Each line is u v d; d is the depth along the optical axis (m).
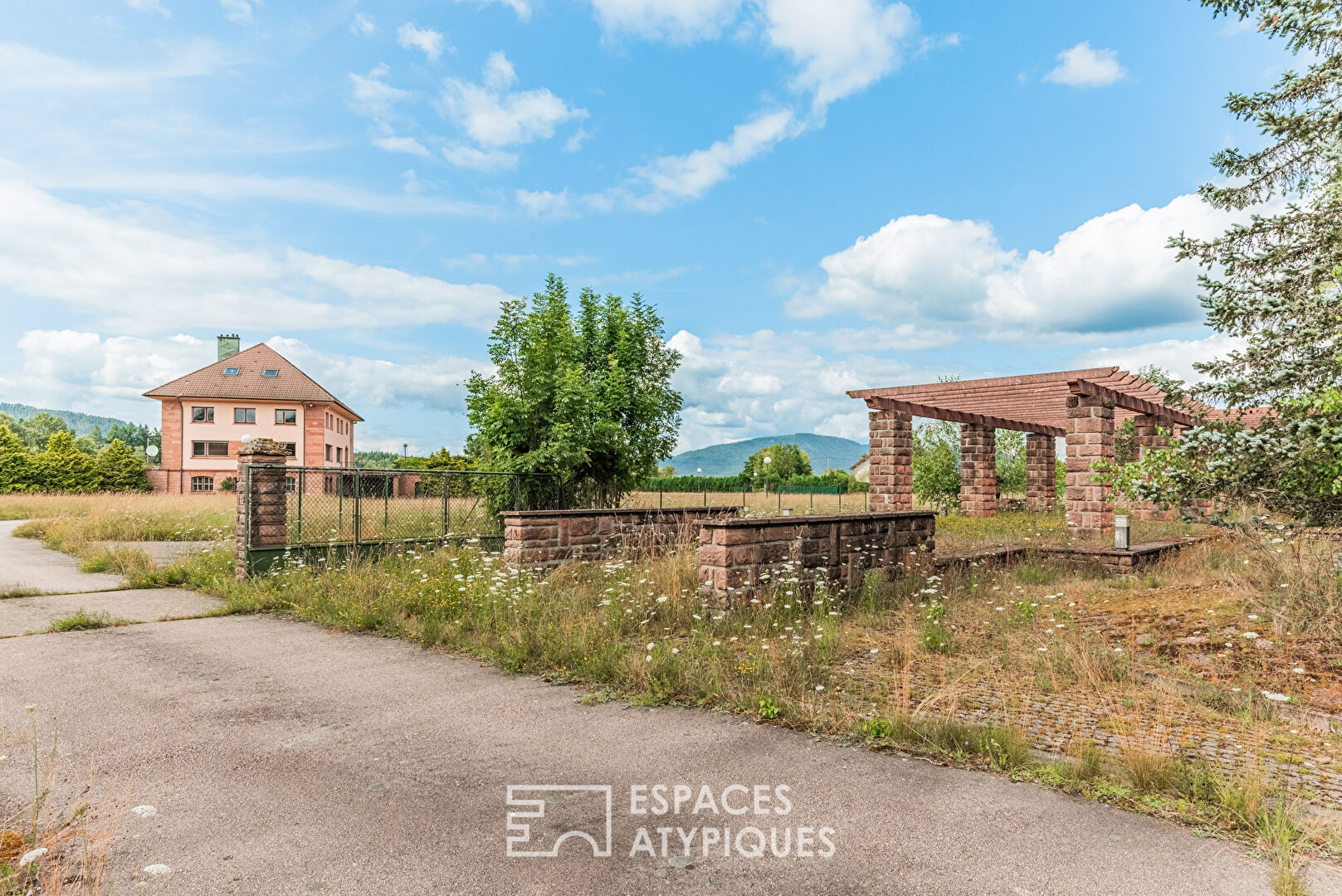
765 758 3.85
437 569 9.40
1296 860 2.72
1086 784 3.42
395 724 4.46
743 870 2.70
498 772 3.68
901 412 17.98
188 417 48.72
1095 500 14.06
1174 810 3.17
